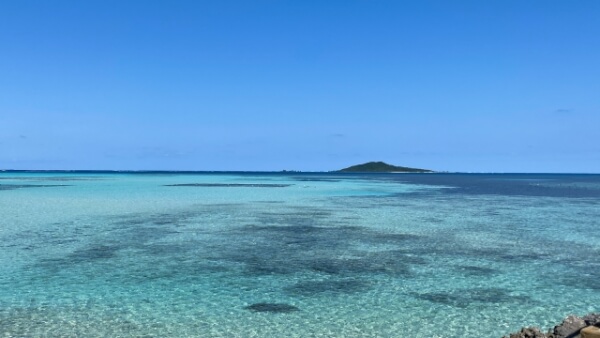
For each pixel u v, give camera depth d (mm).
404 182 114188
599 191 71062
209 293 14336
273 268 17422
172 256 19375
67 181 102188
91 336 10875
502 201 48656
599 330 6938
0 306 12953
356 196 55594
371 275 16516
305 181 116688
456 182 118250
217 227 27594
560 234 25391
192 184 89375
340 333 11258
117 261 18375
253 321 12008
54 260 18484
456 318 12336
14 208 37844
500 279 16062
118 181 104750
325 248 21234
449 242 22875
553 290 14836
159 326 11578
